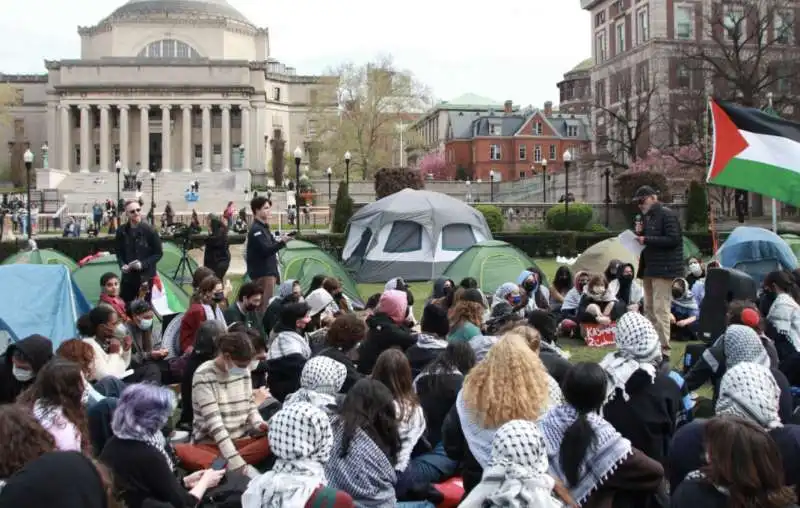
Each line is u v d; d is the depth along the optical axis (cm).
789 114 5441
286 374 909
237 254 3247
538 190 6825
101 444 681
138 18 10231
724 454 418
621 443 523
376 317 953
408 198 2709
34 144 10744
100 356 898
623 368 617
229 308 1191
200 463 740
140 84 9425
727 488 421
